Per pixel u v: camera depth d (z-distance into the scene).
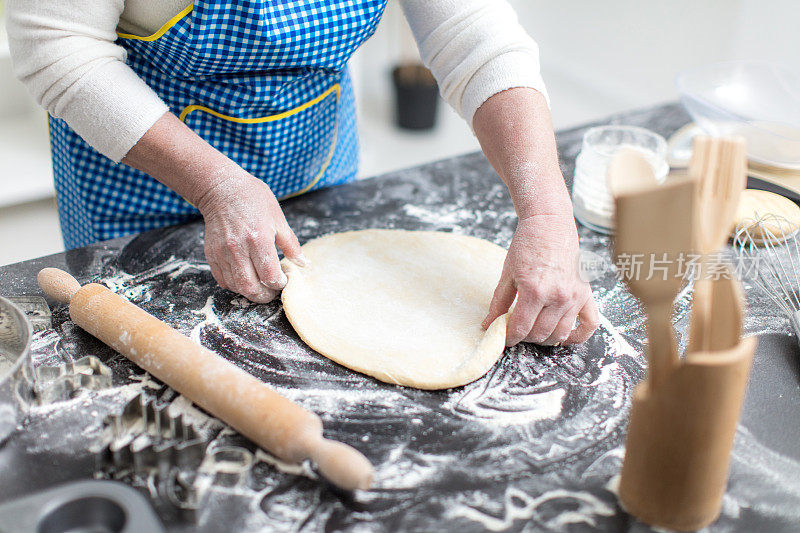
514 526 0.57
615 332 0.81
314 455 0.59
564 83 3.17
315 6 0.90
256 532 0.56
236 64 0.91
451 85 0.97
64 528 0.53
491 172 1.17
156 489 0.59
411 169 1.17
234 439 0.65
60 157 1.04
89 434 0.65
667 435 0.53
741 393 0.51
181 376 0.67
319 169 1.12
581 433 0.67
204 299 0.85
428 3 0.96
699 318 0.50
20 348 0.71
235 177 0.82
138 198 1.02
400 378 0.72
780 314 0.84
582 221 1.04
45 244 1.88
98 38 0.84
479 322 0.81
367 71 3.23
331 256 0.92
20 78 0.85
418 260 0.92
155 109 0.84
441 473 0.62
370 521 0.57
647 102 2.83
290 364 0.75
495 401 0.70
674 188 0.44
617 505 0.59
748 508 0.59
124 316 0.73
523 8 3.23
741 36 2.39
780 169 1.11
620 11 2.79
